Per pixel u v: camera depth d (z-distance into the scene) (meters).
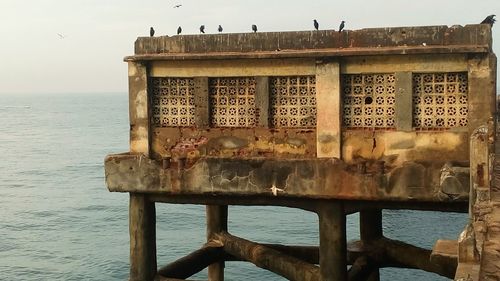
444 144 12.73
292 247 17.86
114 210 55.75
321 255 13.33
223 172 13.61
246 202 13.90
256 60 13.67
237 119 14.00
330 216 13.21
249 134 13.85
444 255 9.68
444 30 12.66
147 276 14.53
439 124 12.84
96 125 178.00
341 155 13.26
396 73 12.89
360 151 13.18
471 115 12.42
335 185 12.92
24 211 55.59
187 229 47.91
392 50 12.62
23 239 45.41
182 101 14.33
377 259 17.50
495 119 12.77
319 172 12.99
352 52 12.82
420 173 12.51
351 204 13.18
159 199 14.41
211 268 19.06
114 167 14.32
